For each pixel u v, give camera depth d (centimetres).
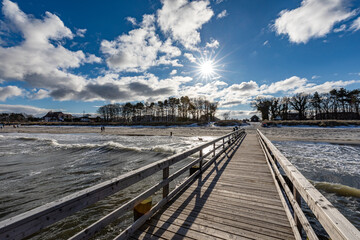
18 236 99
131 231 207
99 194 154
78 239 137
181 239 210
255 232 223
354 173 710
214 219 253
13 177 734
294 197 198
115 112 8625
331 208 115
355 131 2594
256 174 476
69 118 9088
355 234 89
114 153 1195
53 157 1127
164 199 292
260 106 6550
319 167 809
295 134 2375
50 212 116
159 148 1248
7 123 7244
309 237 145
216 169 527
